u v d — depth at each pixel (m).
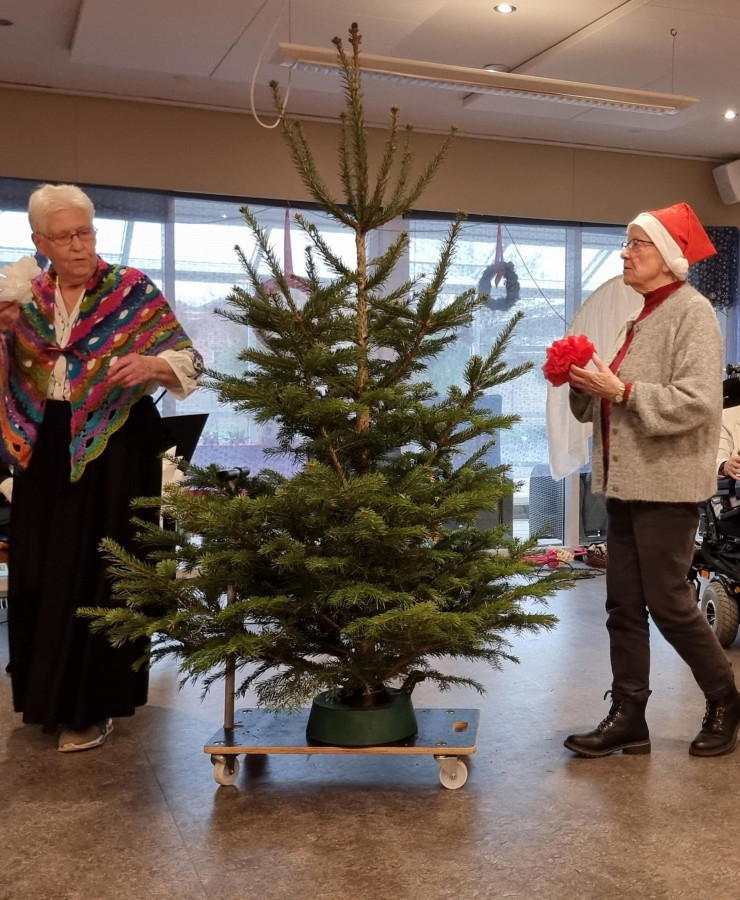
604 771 2.48
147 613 2.53
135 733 2.83
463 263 6.55
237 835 2.12
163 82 5.48
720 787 2.36
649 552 2.50
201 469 2.41
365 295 2.33
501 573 2.30
